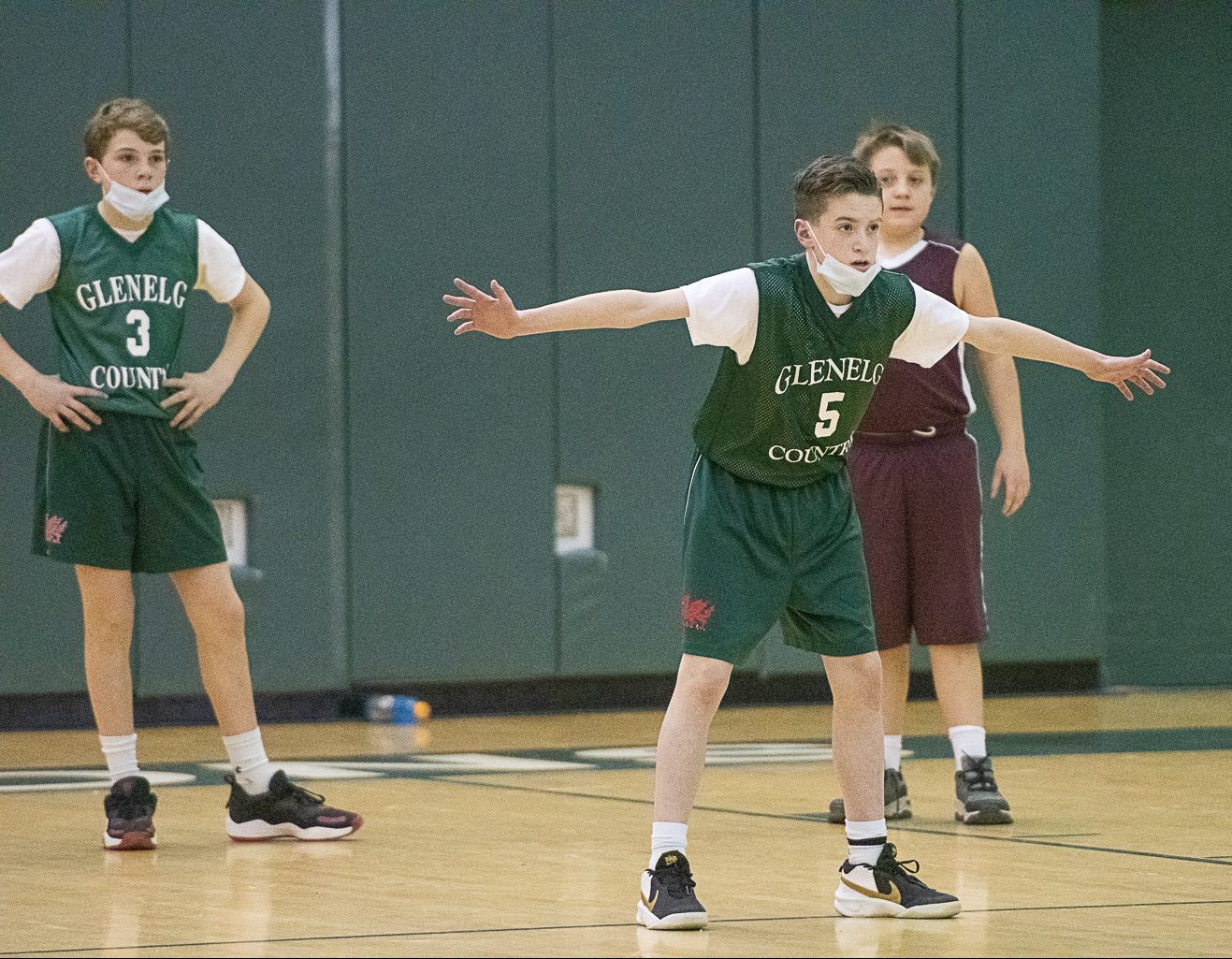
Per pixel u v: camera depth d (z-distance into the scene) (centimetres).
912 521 1510
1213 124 3284
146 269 1367
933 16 2964
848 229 1040
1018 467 1582
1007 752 2058
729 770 1903
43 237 1351
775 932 981
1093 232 3052
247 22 2605
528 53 2753
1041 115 3020
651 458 2819
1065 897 1098
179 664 2538
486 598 2733
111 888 1139
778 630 2870
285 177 2625
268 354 2616
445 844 1345
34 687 2489
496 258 2741
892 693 1514
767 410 1048
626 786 1755
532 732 2423
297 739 2327
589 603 2784
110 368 1352
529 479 2753
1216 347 3278
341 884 1149
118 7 2542
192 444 1392
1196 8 3269
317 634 2644
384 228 2680
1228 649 3256
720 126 2858
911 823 1471
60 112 2511
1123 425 3219
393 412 2683
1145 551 3228
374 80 2675
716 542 1057
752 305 1034
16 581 2481
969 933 975
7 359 1333
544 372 2758
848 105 2925
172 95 2566
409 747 2214
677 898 988
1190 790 1689
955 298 1557
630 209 2808
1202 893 1113
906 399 1502
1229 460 3272
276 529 2620
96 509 1345
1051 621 3019
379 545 2678
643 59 2812
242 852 1309
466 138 2722
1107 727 2394
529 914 1034
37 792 1720
